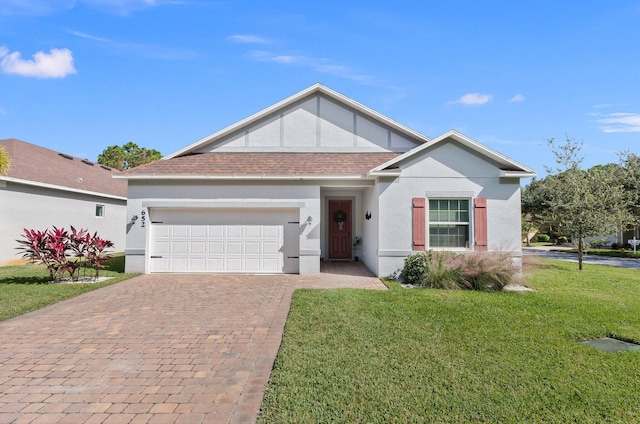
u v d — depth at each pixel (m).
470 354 4.81
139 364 4.57
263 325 6.20
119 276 11.09
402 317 6.47
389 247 11.04
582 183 14.64
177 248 11.89
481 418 3.34
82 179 19.81
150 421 3.29
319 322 6.15
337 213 15.16
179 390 3.88
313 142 13.97
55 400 3.68
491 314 6.77
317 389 3.83
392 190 11.11
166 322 6.37
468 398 3.67
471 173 11.08
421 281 9.77
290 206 11.81
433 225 11.12
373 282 10.27
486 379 4.09
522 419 3.33
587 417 3.38
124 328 6.03
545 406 3.55
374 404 3.54
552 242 38.78
